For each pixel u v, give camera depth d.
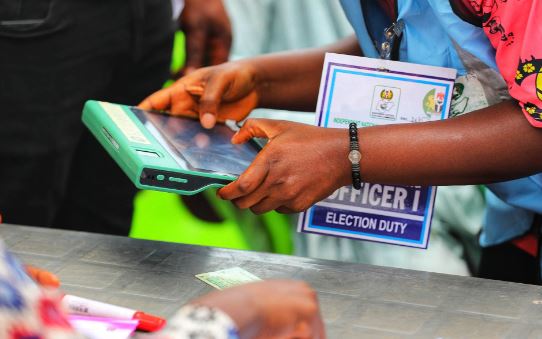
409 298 1.69
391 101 1.83
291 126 1.79
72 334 1.26
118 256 1.76
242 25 2.64
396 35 1.86
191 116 1.95
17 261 1.32
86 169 2.34
